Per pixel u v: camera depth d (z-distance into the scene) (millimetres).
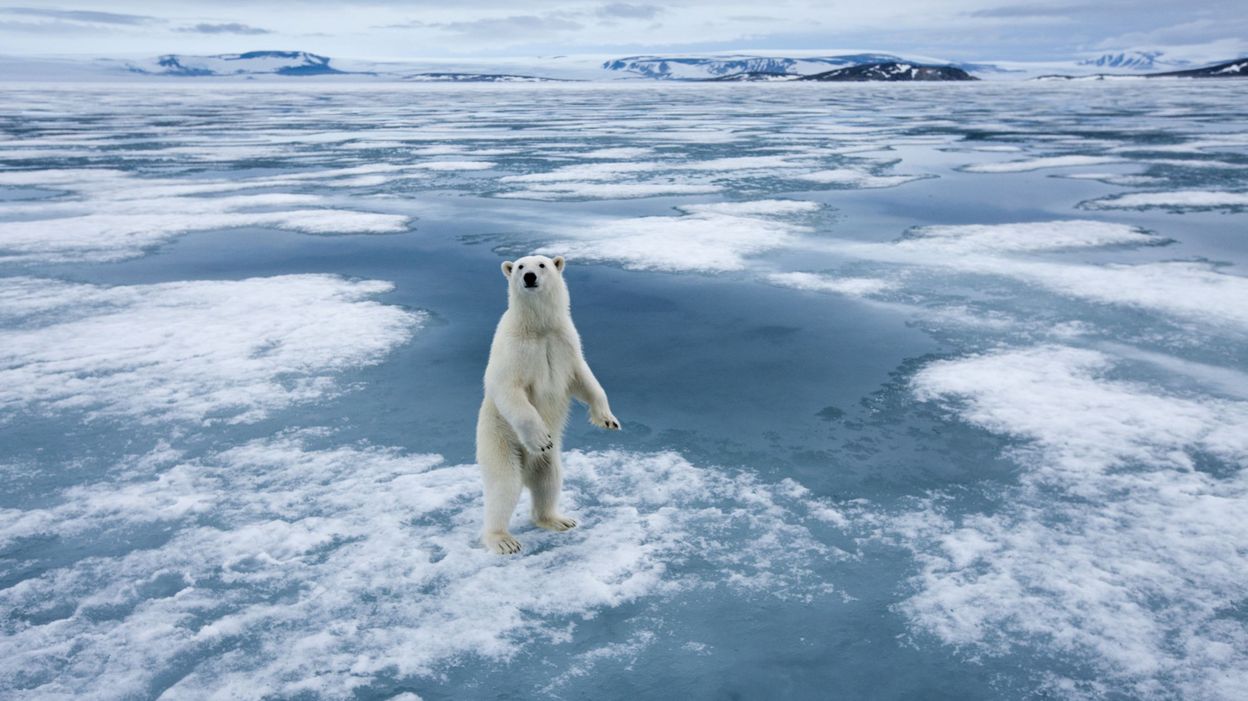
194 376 6707
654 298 9250
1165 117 45469
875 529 4293
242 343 7574
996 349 7332
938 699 3064
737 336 7836
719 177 20391
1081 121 42469
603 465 5066
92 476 4965
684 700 3062
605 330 8102
